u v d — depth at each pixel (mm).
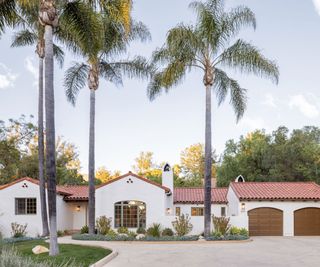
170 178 32250
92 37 19125
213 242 21984
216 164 61656
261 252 17828
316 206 29047
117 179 28562
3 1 19297
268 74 23156
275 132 53875
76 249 17156
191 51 23250
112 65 27188
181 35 22406
